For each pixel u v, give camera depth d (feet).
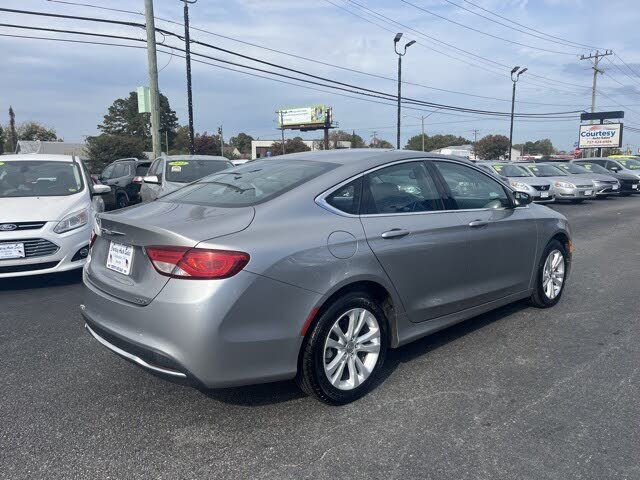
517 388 11.84
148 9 57.11
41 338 15.14
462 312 13.97
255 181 12.25
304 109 290.56
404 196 12.73
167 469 8.89
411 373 12.67
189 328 9.21
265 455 9.30
